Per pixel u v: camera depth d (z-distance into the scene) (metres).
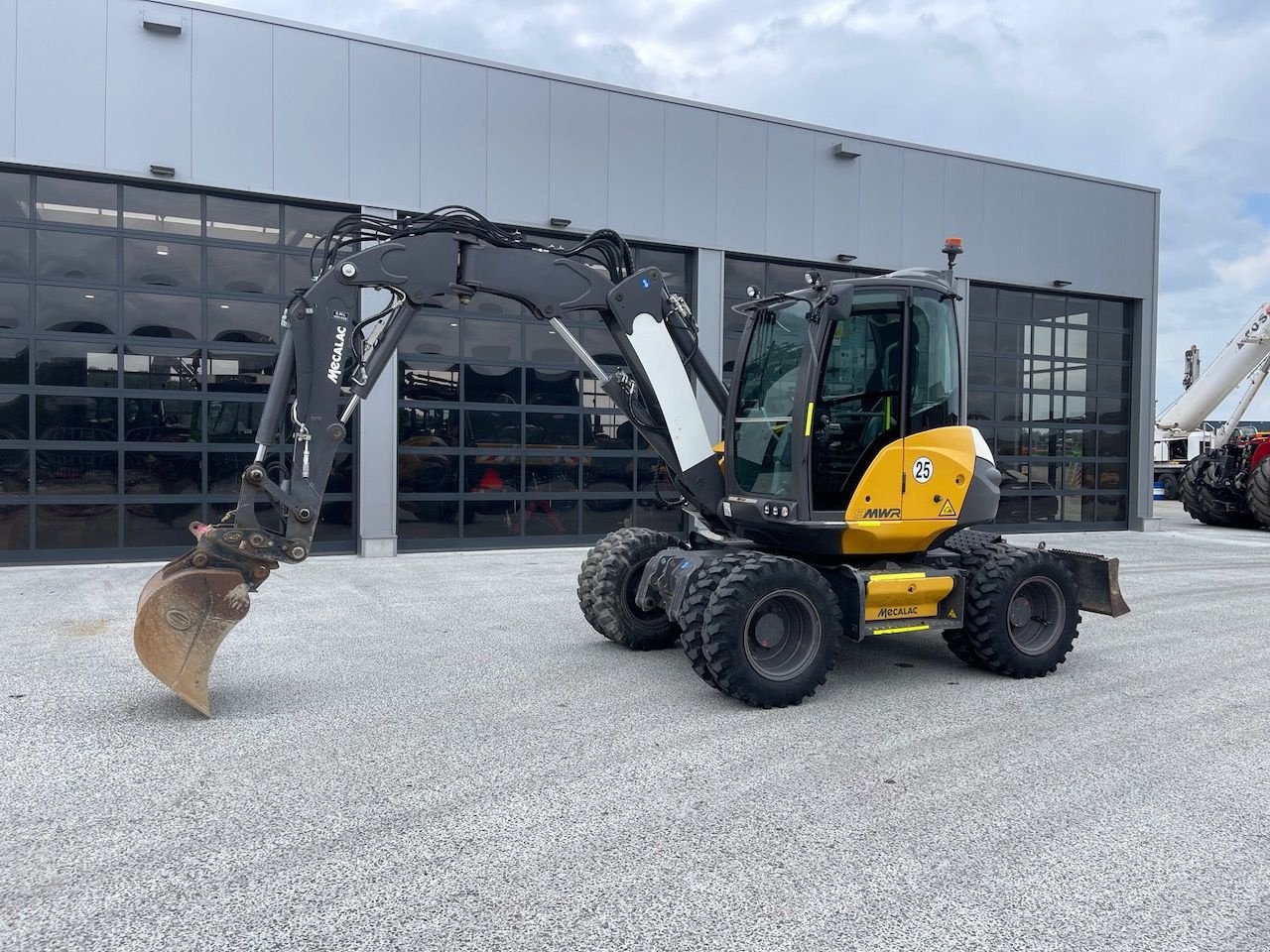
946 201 14.57
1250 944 2.65
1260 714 4.96
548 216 11.79
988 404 15.26
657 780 3.88
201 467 10.48
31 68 9.55
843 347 5.34
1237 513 16.86
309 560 10.72
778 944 2.61
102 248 10.06
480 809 3.55
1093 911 2.83
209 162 10.22
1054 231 15.54
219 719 4.65
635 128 12.25
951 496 5.59
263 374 10.73
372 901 2.82
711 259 12.84
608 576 6.20
